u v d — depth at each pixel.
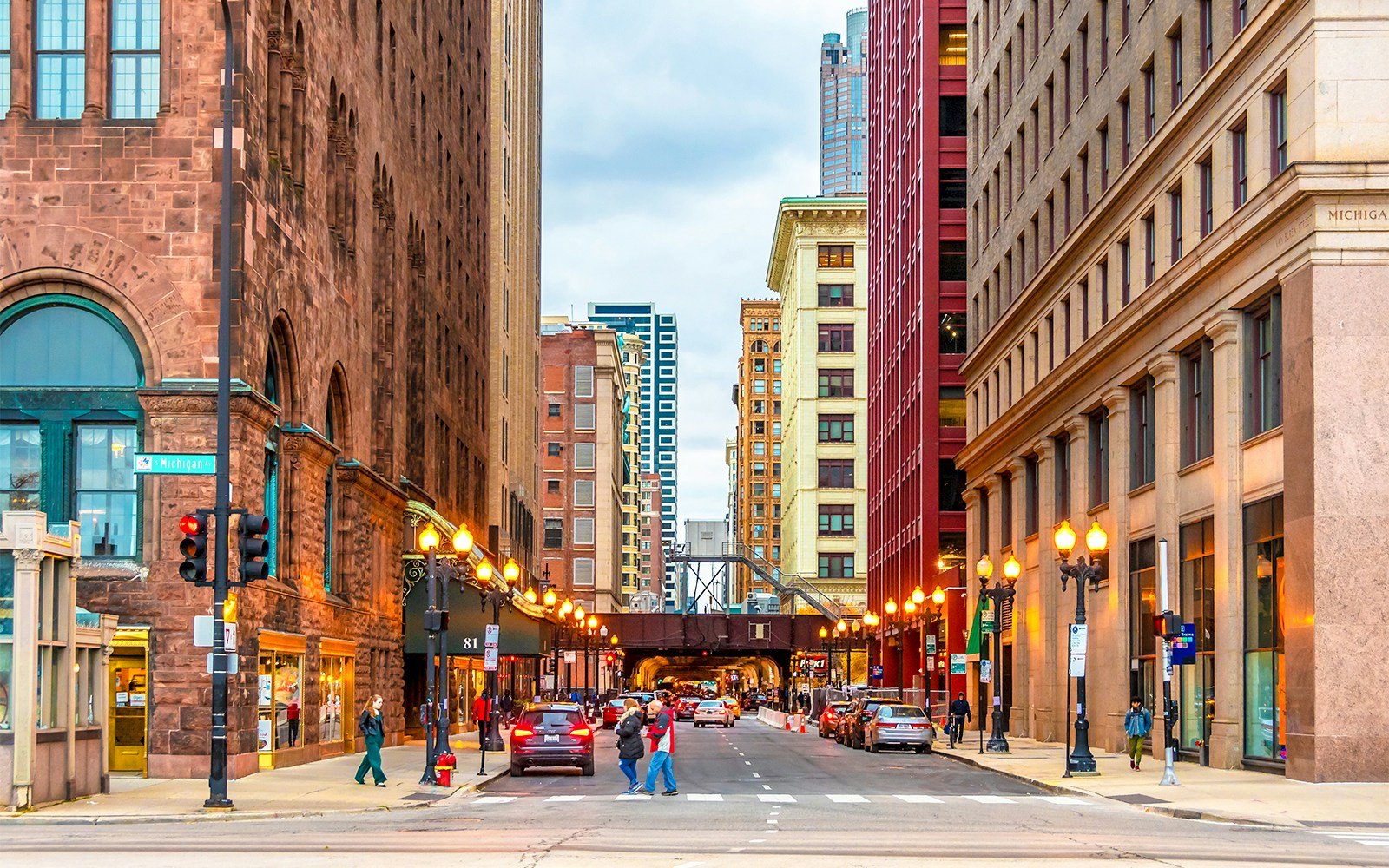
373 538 51.19
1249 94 37.03
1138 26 47.03
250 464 35.94
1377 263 32.69
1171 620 33.31
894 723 51.50
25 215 35.38
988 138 74.44
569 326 165.25
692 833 22.56
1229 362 38.22
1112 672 48.44
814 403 146.38
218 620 26.69
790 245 156.38
